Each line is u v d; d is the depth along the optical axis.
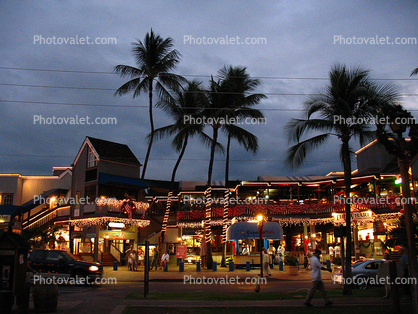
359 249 29.58
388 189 32.09
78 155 35.38
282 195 38.28
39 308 10.61
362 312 10.61
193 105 30.61
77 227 33.78
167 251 27.38
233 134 30.50
